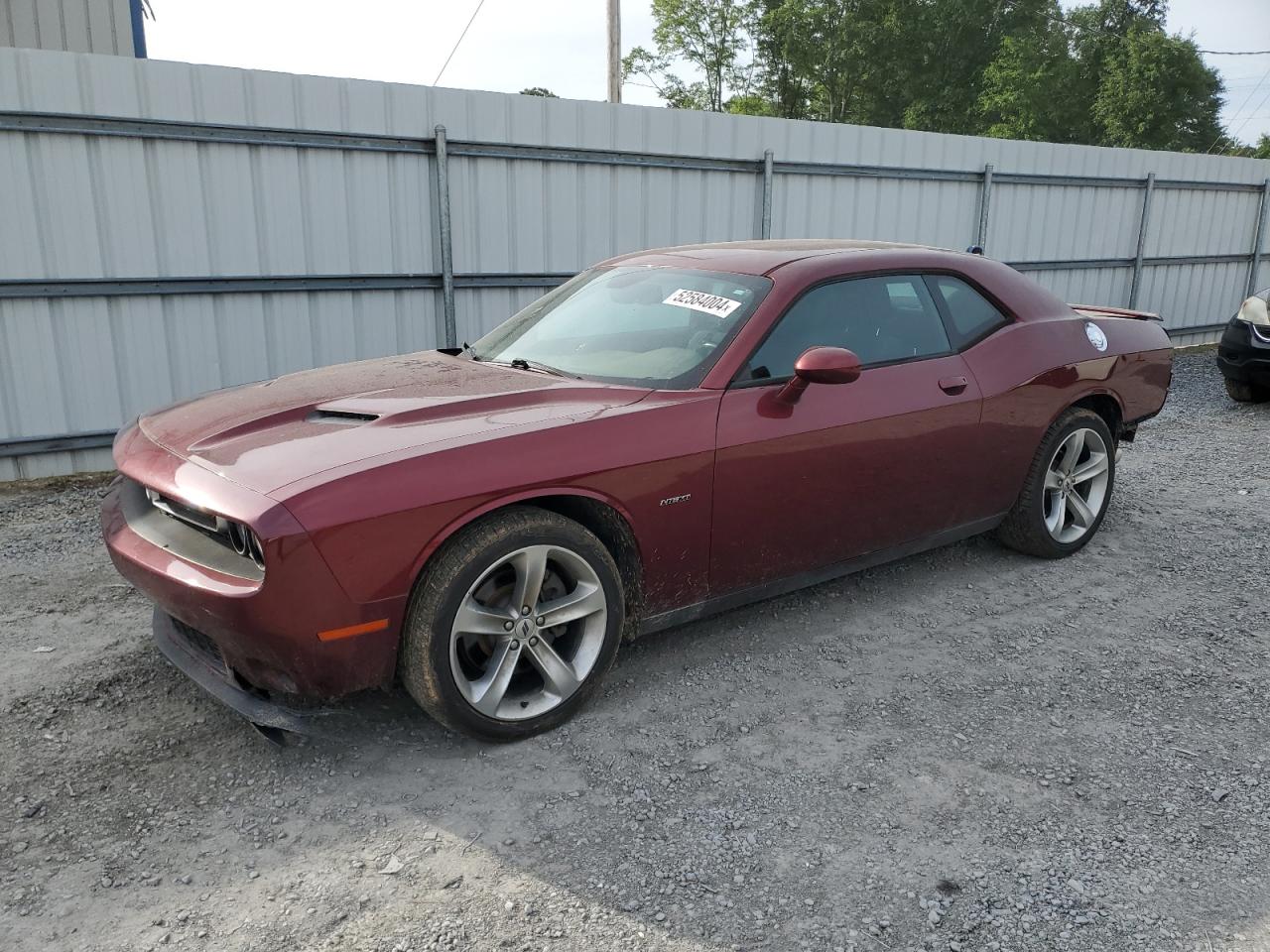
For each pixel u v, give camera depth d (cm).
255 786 293
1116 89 4638
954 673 371
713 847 264
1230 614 431
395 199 779
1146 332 530
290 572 267
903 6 4522
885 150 1059
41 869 254
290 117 721
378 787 293
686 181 926
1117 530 552
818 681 363
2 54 620
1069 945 227
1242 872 254
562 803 285
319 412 333
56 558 504
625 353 378
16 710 336
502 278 841
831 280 397
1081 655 388
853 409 381
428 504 284
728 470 347
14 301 654
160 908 240
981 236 1174
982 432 432
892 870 255
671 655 384
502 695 308
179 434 331
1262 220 1505
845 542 396
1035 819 277
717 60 4922
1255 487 650
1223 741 322
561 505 326
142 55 1041
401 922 235
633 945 228
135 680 360
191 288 709
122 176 671
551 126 834
